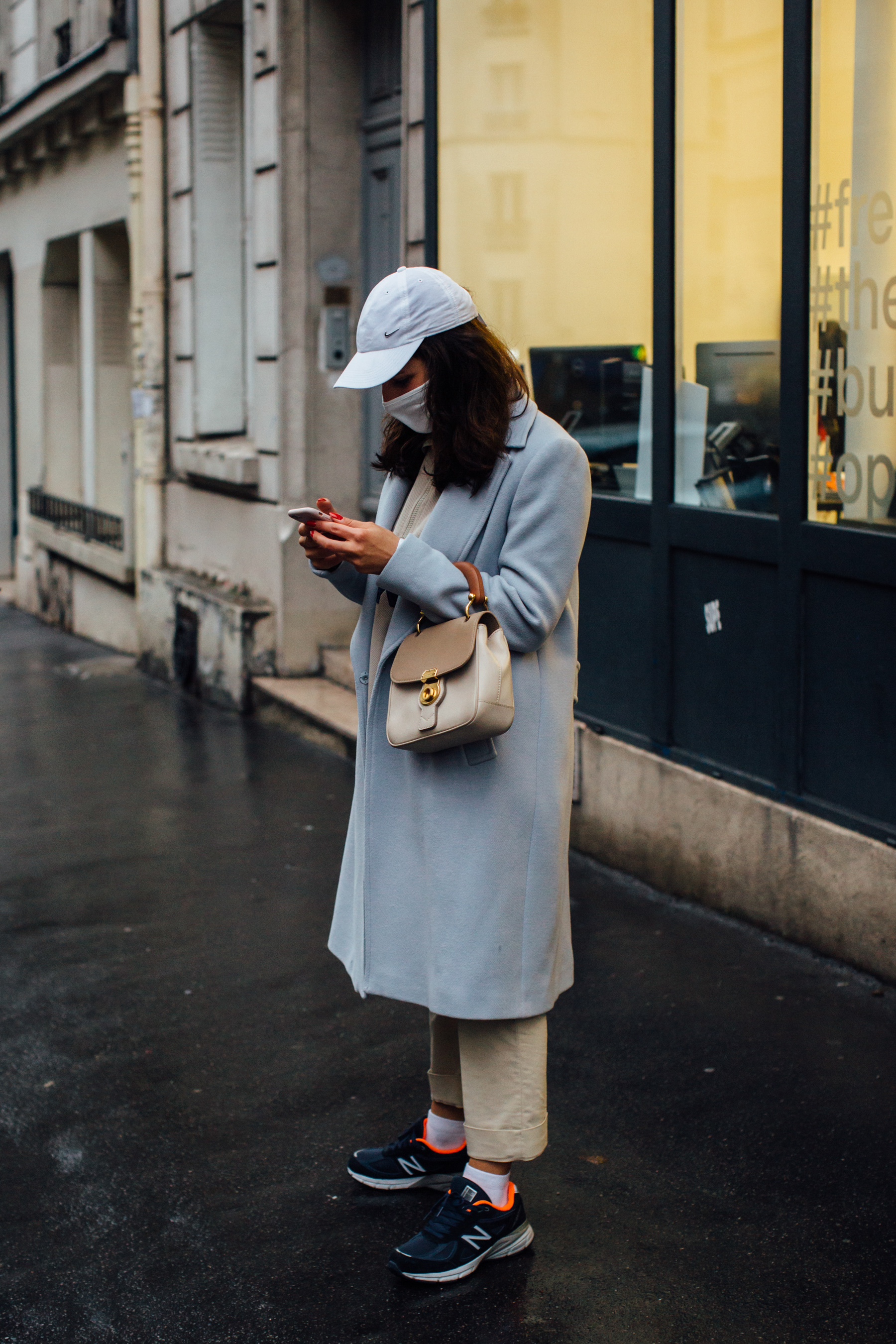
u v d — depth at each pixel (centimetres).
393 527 258
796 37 387
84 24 1085
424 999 248
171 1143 308
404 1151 283
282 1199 282
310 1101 326
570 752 252
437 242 602
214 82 883
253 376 860
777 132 406
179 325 938
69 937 445
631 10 473
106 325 1212
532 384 550
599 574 496
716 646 436
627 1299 244
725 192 430
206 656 858
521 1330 237
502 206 556
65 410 1414
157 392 965
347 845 271
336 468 779
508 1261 257
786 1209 271
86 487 1252
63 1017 380
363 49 749
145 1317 244
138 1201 283
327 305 765
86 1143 309
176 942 438
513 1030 246
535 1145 250
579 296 514
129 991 398
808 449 391
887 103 358
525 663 244
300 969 411
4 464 1719
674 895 454
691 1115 309
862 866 373
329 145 752
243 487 826
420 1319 240
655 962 396
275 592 799
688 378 450
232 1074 341
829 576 383
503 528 241
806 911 397
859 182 368
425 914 248
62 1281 256
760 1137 299
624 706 487
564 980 256
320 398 770
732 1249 259
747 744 425
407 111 632
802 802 398
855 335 372
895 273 356
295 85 743
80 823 584
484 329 240
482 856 240
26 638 1279
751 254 419
